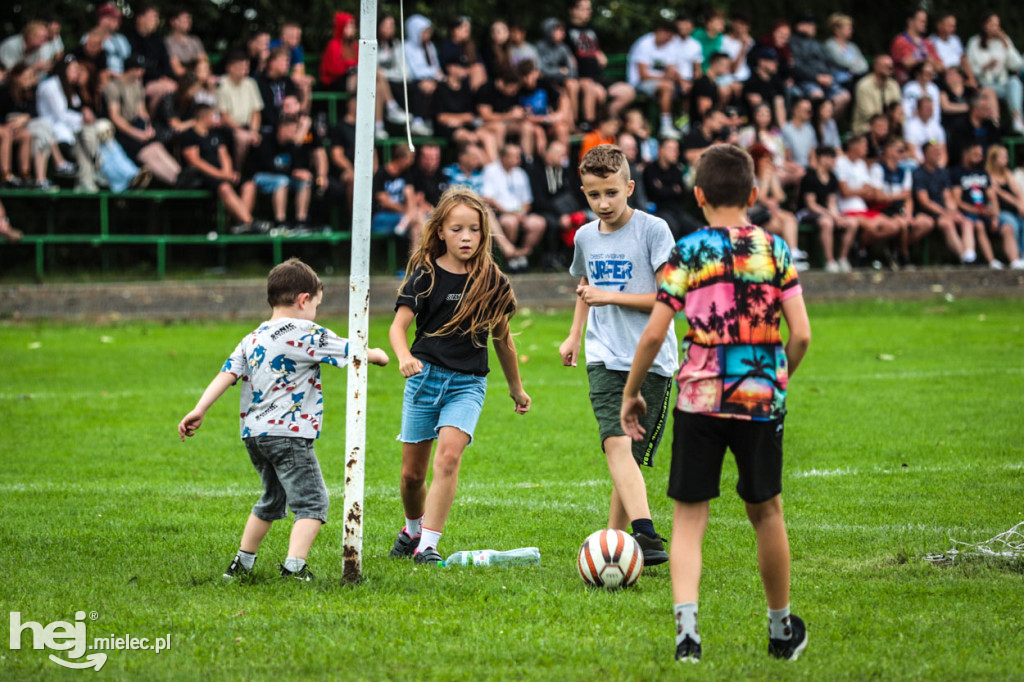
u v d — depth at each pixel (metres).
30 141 36.03
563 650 9.23
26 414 22.09
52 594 10.85
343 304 38.28
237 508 15.02
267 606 10.41
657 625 9.97
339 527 14.03
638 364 9.02
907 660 9.08
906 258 45.44
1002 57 50.03
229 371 11.08
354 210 11.04
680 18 45.28
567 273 40.94
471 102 41.84
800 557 12.48
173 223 41.97
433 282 12.37
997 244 47.31
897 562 12.26
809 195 43.81
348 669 8.84
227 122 38.62
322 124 40.50
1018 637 9.66
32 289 35.41
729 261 8.90
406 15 46.38
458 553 12.34
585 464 18.20
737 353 8.83
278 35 45.81
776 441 8.90
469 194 12.37
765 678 8.59
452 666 8.91
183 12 39.19
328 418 22.27
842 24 47.91
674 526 9.09
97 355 29.50
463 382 12.46
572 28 44.38
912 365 28.53
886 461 18.00
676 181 41.25
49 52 38.00
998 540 13.12
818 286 42.75
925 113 46.53
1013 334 34.16
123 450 19.05
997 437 19.77
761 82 44.75
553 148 40.72
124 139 37.50
